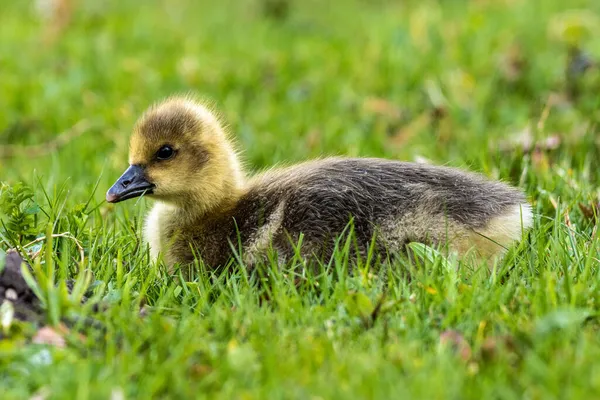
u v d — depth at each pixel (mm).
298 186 10922
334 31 25422
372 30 24250
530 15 23562
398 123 17547
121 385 7520
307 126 17484
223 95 19641
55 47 23031
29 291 8867
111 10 27609
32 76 20719
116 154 15750
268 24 26234
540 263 9922
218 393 7523
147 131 11492
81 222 10711
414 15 24688
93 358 7988
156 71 20797
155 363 7926
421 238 10438
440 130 16375
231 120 17500
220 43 23844
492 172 13242
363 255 10453
